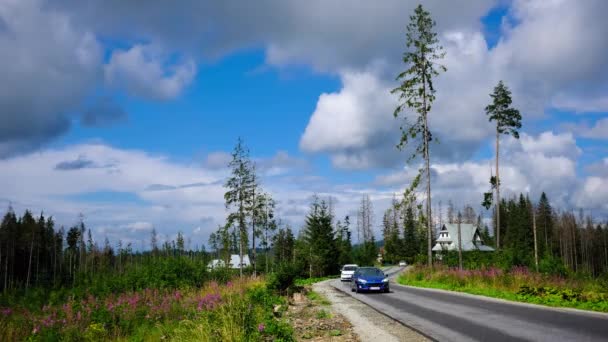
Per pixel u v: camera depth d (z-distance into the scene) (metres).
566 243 96.06
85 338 13.45
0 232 86.94
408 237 99.75
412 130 38.03
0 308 17.02
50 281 68.25
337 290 28.30
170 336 12.33
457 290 23.70
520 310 13.91
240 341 8.86
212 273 29.09
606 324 10.59
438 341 9.06
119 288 24.59
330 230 70.12
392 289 27.03
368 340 9.63
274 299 18.52
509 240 93.62
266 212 48.28
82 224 106.50
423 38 38.34
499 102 57.88
